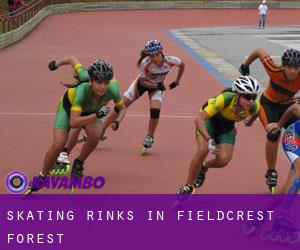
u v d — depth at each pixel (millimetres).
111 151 21375
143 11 112250
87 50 56094
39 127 24891
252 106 15438
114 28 82750
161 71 20375
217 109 15094
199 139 15625
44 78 39156
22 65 45594
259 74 39781
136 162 20078
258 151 21688
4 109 28609
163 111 28141
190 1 117188
